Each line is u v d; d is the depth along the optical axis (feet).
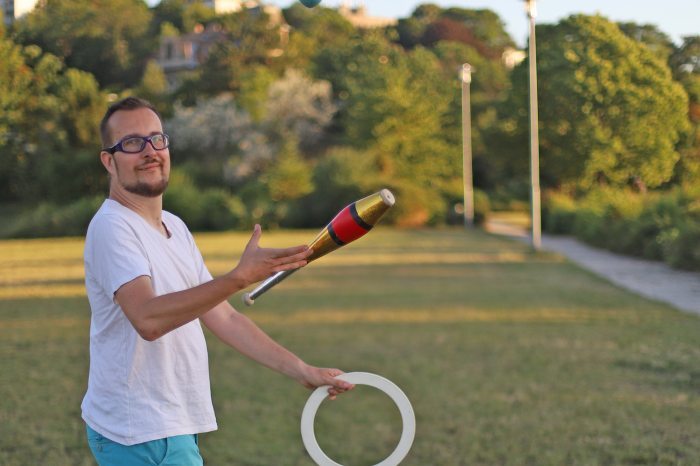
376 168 164.35
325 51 228.84
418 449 19.33
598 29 74.64
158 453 8.51
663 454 18.49
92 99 77.30
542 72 85.61
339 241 7.65
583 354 31.30
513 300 49.47
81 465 17.70
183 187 142.51
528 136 129.08
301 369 9.09
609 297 50.67
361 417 22.39
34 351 31.76
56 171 110.83
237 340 9.45
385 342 34.53
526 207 200.75
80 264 75.31
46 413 22.08
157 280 8.59
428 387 25.84
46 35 71.20
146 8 130.00
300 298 50.65
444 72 231.91
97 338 8.68
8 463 17.74
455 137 197.57
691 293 52.95
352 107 185.26
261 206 144.46
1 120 69.41
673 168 77.36
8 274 65.67
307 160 184.96
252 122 185.37
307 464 18.20
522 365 29.27
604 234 94.38
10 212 116.06
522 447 19.30
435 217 149.79
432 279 62.49
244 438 20.16
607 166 83.46
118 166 8.72
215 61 198.49
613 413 22.31
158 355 8.59
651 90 70.08
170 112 183.21
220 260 79.51
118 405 8.53
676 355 30.71
